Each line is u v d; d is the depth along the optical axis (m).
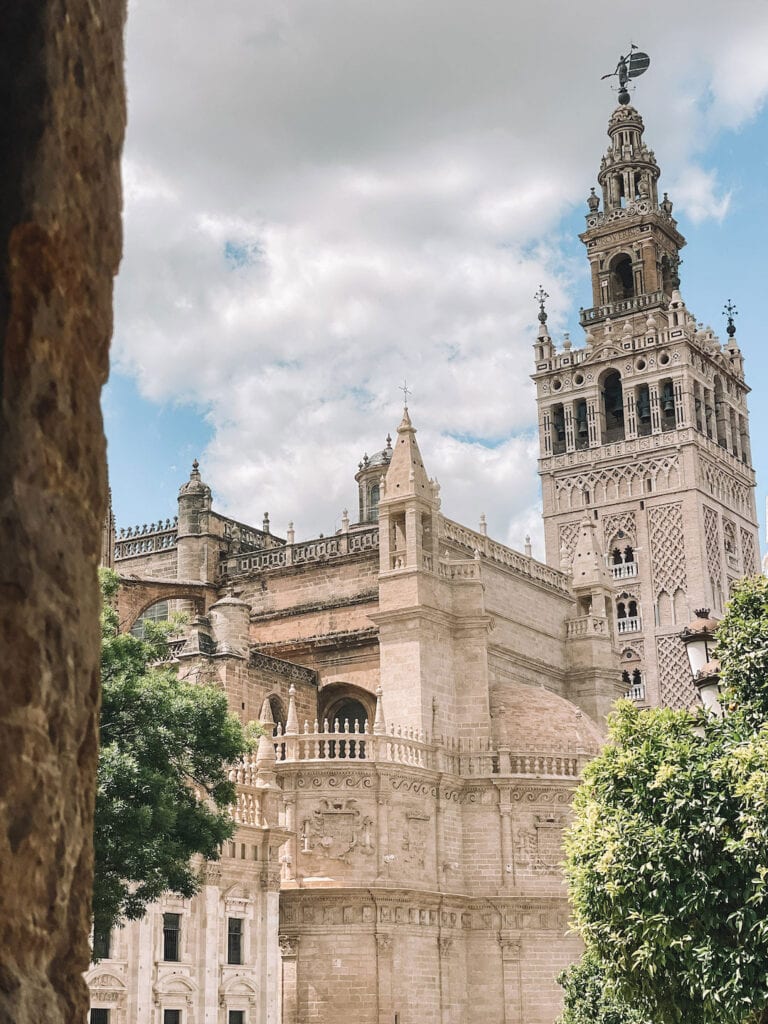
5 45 5.54
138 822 38.16
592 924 34.91
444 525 91.81
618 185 148.62
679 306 136.12
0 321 5.30
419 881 79.56
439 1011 78.75
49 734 5.24
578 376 140.62
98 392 5.79
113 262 5.96
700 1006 33.44
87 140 5.75
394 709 84.75
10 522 5.17
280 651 92.88
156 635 47.19
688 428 133.25
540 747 85.44
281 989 75.75
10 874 5.01
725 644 36.12
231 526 102.19
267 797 66.06
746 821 32.03
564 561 106.06
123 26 6.21
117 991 54.97
